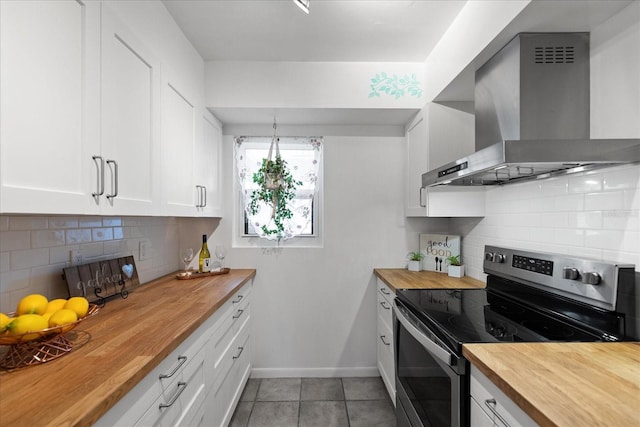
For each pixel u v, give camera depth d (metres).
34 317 0.93
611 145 1.10
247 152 2.82
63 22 0.95
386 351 2.37
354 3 1.71
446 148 2.23
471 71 1.75
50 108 0.91
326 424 2.09
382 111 2.43
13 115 0.79
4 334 0.89
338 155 2.79
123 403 0.87
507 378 0.85
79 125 1.02
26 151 0.83
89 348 1.06
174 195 1.79
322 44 2.12
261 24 1.89
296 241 2.85
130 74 1.33
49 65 0.90
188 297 1.76
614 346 1.07
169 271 2.52
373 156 2.79
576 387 0.80
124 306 1.58
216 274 2.46
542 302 1.48
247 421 2.12
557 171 1.46
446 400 1.19
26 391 0.79
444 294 1.83
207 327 1.56
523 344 1.10
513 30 1.35
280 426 2.07
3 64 0.77
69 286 1.39
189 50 2.04
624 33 1.19
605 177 1.25
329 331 2.76
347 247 2.77
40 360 0.94
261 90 2.33
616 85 1.23
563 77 1.36
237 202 2.83
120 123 1.25
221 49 2.16
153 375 1.03
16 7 0.80
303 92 2.34
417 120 2.45
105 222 1.74
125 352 1.03
